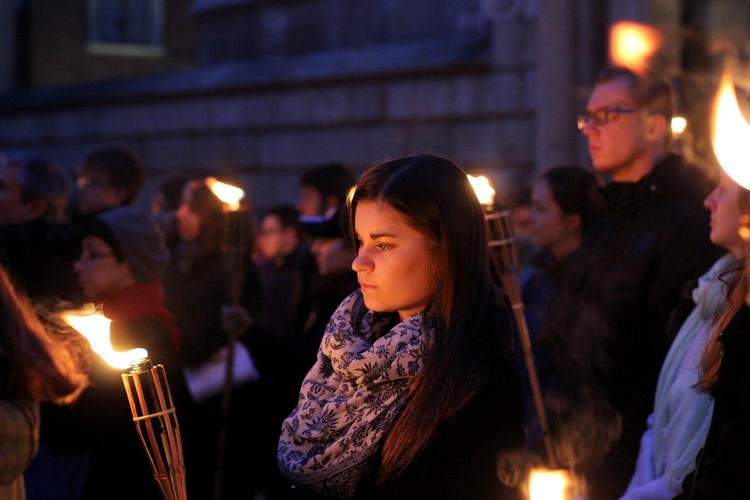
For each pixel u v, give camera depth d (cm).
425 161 167
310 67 847
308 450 168
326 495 166
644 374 276
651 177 282
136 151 1012
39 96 1138
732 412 153
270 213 554
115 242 299
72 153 1088
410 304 166
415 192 162
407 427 157
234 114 909
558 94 588
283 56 1020
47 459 288
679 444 208
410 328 164
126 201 375
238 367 402
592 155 293
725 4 693
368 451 162
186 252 421
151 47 1566
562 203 334
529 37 671
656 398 230
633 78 288
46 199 364
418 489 158
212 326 402
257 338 423
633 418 266
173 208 492
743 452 142
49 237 301
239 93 903
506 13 684
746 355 150
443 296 163
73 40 1470
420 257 163
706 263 265
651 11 564
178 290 412
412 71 745
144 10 1555
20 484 184
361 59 809
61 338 228
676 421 211
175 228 458
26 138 1149
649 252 272
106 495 287
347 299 178
